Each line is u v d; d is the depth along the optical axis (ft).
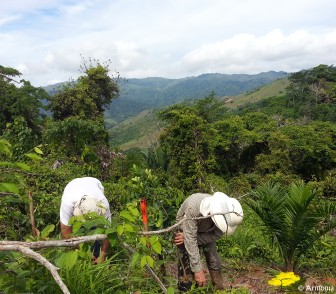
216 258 12.22
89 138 50.29
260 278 15.48
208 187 60.95
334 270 16.38
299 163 99.19
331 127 110.11
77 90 86.28
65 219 11.37
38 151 8.42
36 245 6.31
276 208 16.26
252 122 116.57
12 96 77.87
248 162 102.68
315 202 17.37
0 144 7.35
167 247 13.24
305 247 16.43
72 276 8.13
